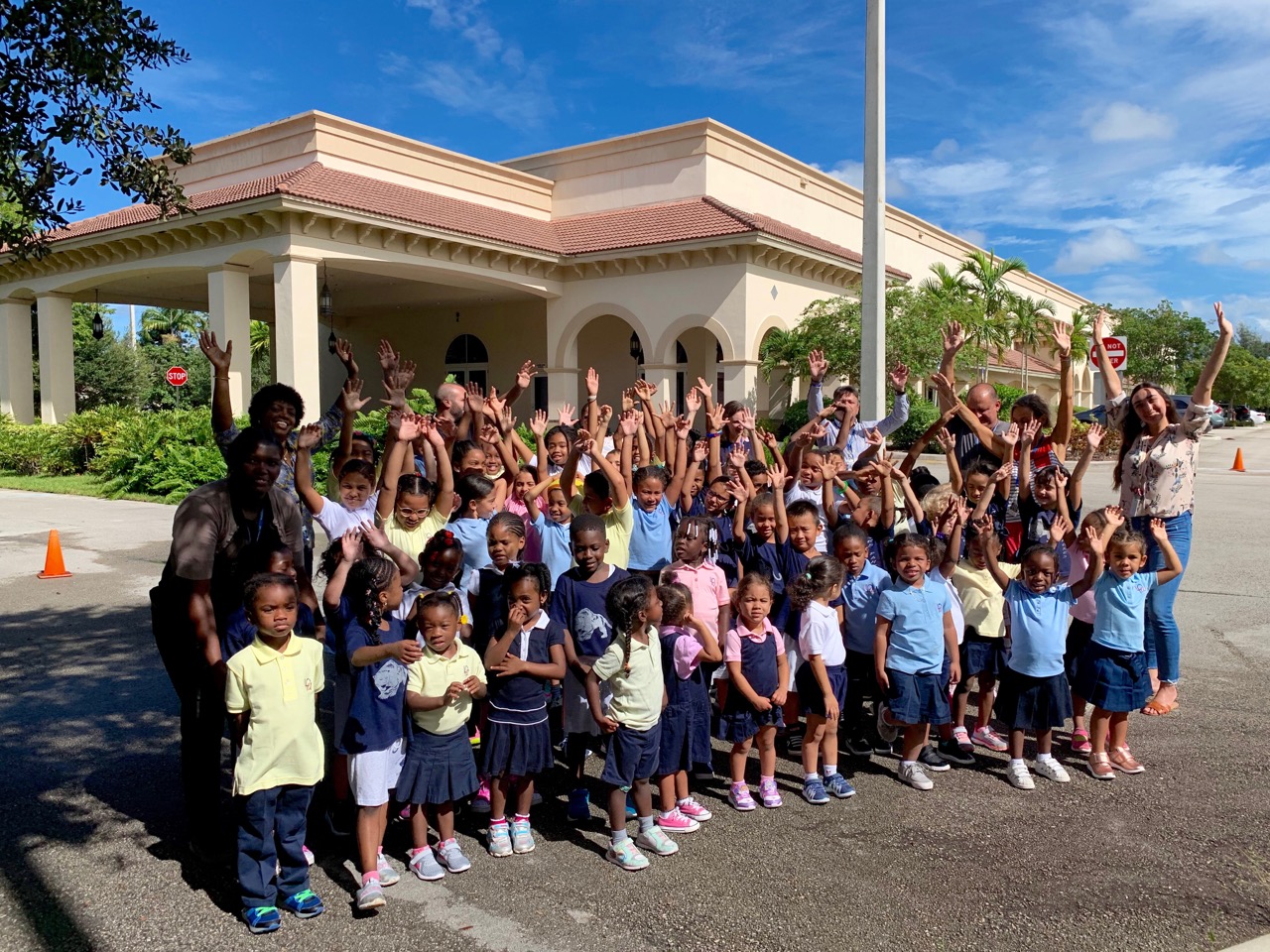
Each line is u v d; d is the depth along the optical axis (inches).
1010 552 208.4
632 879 134.6
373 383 1071.6
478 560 178.7
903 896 128.9
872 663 181.5
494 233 720.3
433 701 133.0
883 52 317.1
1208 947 116.3
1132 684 169.9
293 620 124.1
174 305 997.2
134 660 245.3
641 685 140.3
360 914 124.4
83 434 765.3
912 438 757.9
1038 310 1045.2
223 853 139.6
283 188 579.8
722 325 705.0
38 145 187.9
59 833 147.6
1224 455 1105.4
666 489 222.1
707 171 759.7
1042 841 146.2
